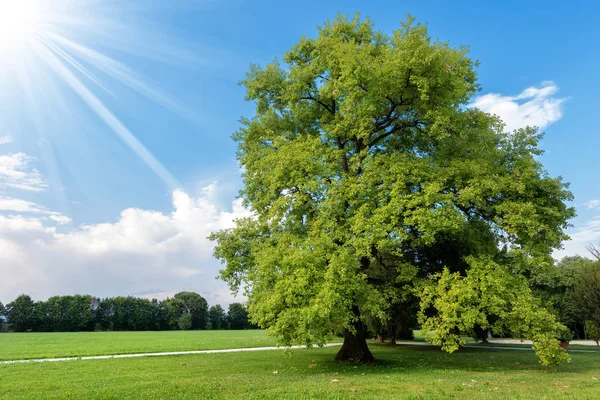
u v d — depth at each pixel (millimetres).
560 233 18547
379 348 33562
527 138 20516
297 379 14438
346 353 21703
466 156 20047
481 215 20094
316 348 33531
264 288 16953
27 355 26109
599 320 30922
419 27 17812
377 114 20500
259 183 21625
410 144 22672
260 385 12922
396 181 17766
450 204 17125
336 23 22203
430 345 37750
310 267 16031
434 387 12086
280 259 16891
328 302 14594
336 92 19656
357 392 11273
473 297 16438
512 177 18547
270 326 16359
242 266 20922
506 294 16781
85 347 34344
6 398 11281
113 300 108375
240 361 22141
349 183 18750
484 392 11156
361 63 18078
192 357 25047
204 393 11609
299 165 18906
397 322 36812
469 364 19922
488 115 21297
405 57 17453
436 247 23859
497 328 17156
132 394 11703
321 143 20984
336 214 18562
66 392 11992
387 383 13055
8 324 94562
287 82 22938
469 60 21344
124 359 23641
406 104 19906
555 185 18609
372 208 17875
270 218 20047
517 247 18172
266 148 21922
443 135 17641
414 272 18328
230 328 123562
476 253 21031
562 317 50781
